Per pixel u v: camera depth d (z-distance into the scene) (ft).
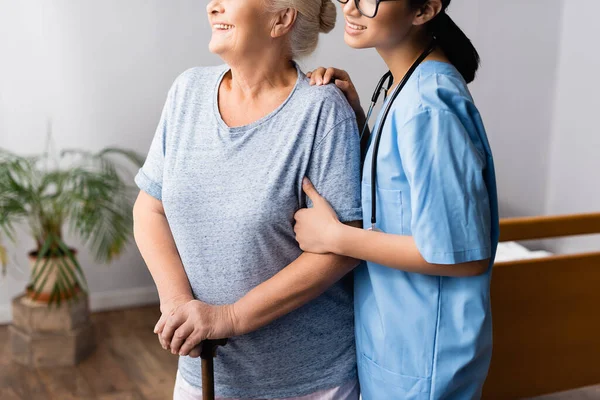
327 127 3.62
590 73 10.77
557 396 7.59
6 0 9.68
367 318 3.78
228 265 3.74
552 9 11.25
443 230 3.25
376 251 3.41
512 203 11.78
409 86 3.48
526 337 6.23
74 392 8.50
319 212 3.57
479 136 3.46
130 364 9.22
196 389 4.05
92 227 9.16
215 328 3.61
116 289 10.97
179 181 3.78
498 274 6.03
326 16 3.83
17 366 9.15
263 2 3.53
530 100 11.55
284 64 3.82
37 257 9.04
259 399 3.95
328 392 3.96
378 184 3.58
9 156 9.65
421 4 3.41
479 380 3.68
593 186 10.88
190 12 10.39
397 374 3.64
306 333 3.87
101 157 10.05
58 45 9.99
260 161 3.64
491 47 11.25
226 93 3.88
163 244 4.08
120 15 10.12
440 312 3.53
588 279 6.33
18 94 9.98
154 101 10.54
